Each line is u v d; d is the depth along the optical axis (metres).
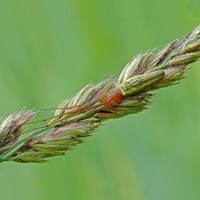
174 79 0.32
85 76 0.44
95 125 0.33
